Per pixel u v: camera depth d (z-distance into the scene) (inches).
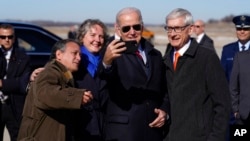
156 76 155.9
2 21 315.9
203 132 151.7
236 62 222.2
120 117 152.0
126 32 152.1
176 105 154.8
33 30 320.8
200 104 152.8
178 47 155.9
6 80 199.3
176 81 155.3
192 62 153.4
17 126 220.4
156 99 156.5
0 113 217.8
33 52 316.2
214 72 150.5
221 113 149.2
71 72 147.7
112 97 153.9
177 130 154.1
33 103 138.9
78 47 147.6
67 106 132.2
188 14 154.2
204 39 344.2
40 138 138.6
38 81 136.5
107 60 144.3
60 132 139.3
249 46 253.3
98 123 155.9
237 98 223.0
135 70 152.9
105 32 164.2
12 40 216.7
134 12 152.2
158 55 159.6
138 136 151.6
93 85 156.3
